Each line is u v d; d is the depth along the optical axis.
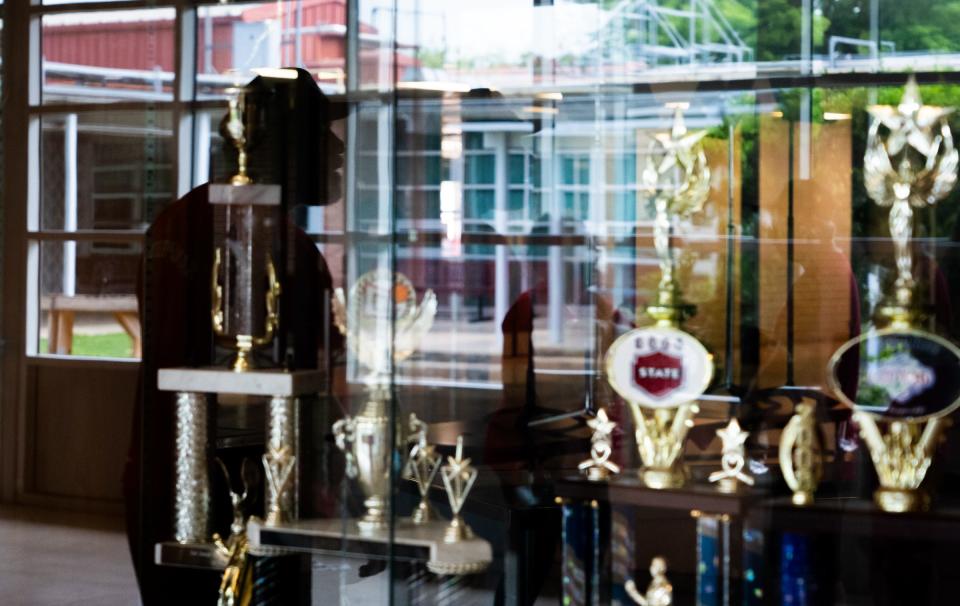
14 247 2.55
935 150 1.69
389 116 1.76
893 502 1.66
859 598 1.67
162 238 2.03
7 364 2.56
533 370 1.73
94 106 2.42
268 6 1.92
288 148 1.85
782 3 1.73
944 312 1.70
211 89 2.12
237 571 1.86
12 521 2.46
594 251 1.74
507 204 1.75
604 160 1.74
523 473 1.72
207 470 1.95
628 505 1.71
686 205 1.73
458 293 1.73
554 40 1.74
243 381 1.85
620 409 1.73
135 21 2.30
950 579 1.65
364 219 1.78
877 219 1.71
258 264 1.88
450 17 1.73
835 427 1.69
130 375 2.45
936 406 1.67
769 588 1.68
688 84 1.75
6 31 2.49
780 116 1.73
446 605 1.71
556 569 1.72
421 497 1.73
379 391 1.75
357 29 1.79
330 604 1.79
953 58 1.70
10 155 2.54
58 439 2.45
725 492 1.68
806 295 1.71
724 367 1.71
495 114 1.73
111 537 2.39
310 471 1.81
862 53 1.73
